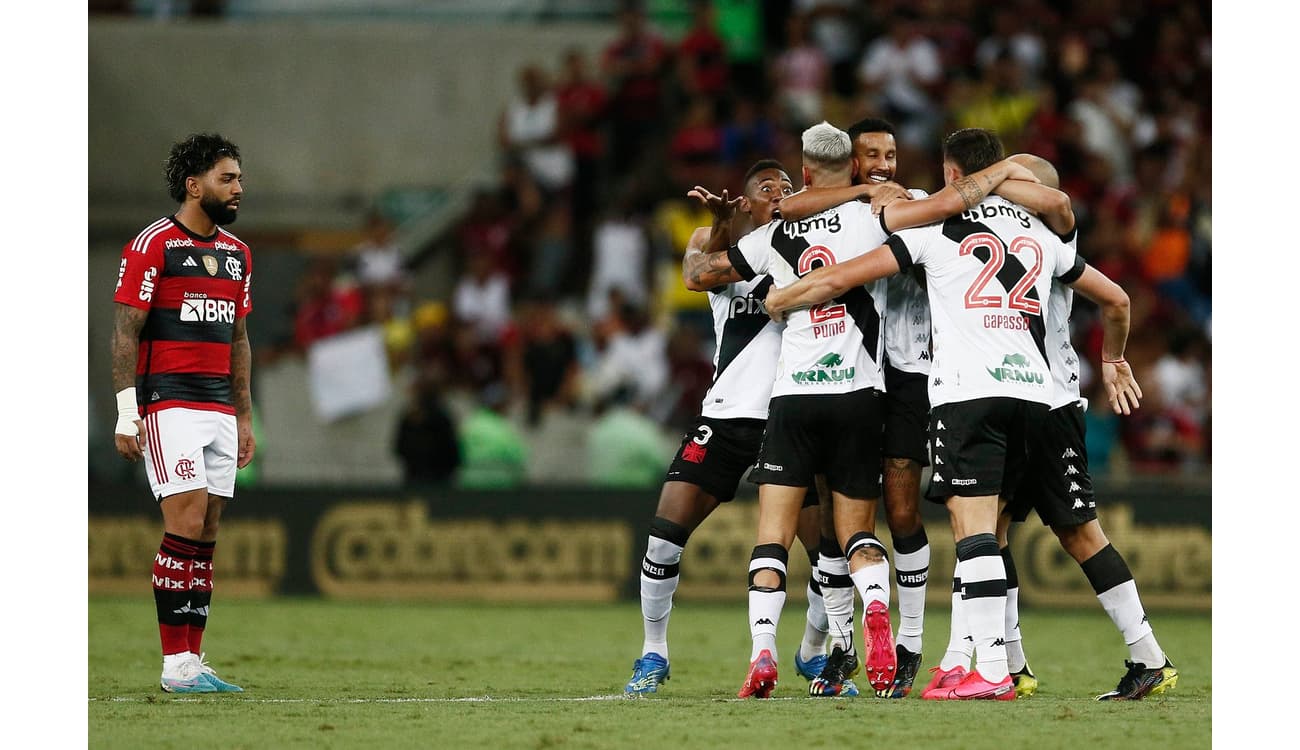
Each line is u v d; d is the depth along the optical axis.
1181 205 59.69
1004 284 22.91
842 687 24.62
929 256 23.11
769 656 23.36
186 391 24.72
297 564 51.16
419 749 18.77
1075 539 24.08
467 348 59.62
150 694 24.94
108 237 77.06
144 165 78.06
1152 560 47.88
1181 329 55.50
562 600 50.41
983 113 64.56
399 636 38.97
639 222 65.19
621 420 54.03
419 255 71.38
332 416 57.25
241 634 38.91
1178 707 22.14
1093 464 52.19
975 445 22.70
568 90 69.00
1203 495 47.94
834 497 23.73
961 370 22.78
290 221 77.75
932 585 47.84
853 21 72.06
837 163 24.05
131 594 50.91
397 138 78.75
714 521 49.88
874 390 23.55
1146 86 68.12
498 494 51.03
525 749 18.72
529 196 67.12
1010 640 25.11
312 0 79.81
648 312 60.34
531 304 61.47
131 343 24.23
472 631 40.53
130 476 63.00
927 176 63.47
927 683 27.75
